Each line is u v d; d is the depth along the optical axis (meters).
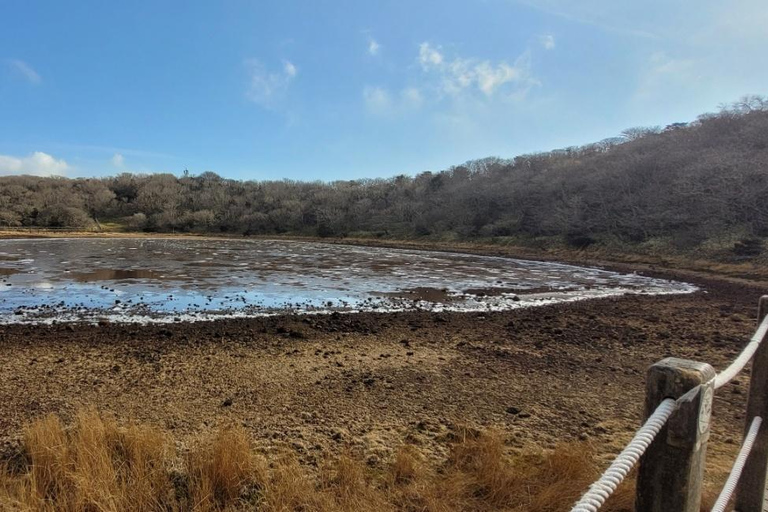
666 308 14.20
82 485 3.27
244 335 9.88
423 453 4.52
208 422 5.29
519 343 9.47
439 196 69.62
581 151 71.00
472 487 3.77
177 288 17.45
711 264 26.45
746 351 2.38
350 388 6.53
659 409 1.67
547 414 5.67
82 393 6.25
